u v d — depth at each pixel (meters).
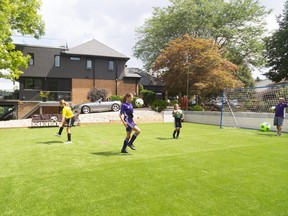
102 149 7.54
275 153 6.86
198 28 29.84
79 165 5.52
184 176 4.68
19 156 6.52
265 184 4.24
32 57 25.64
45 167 5.36
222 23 29.66
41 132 12.12
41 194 3.78
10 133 11.87
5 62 15.84
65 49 26.48
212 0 29.38
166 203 3.45
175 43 21.03
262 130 12.70
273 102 14.06
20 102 23.27
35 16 18.61
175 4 29.56
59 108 24.84
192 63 19.44
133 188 4.04
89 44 28.88
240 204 3.42
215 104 22.28
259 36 29.89
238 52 30.06
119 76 28.34
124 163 5.68
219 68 20.31
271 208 3.30
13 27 18.06
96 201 3.52
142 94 26.59
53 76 26.22
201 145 8.24
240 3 28.69
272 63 30.44
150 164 5.59
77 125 15.30
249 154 6.72
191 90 20.50
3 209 3.27
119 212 3.18
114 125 15.56
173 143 8.68
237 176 4.68
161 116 18.78
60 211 3.21
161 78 21.66
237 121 15.08
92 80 27.42
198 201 3.52
